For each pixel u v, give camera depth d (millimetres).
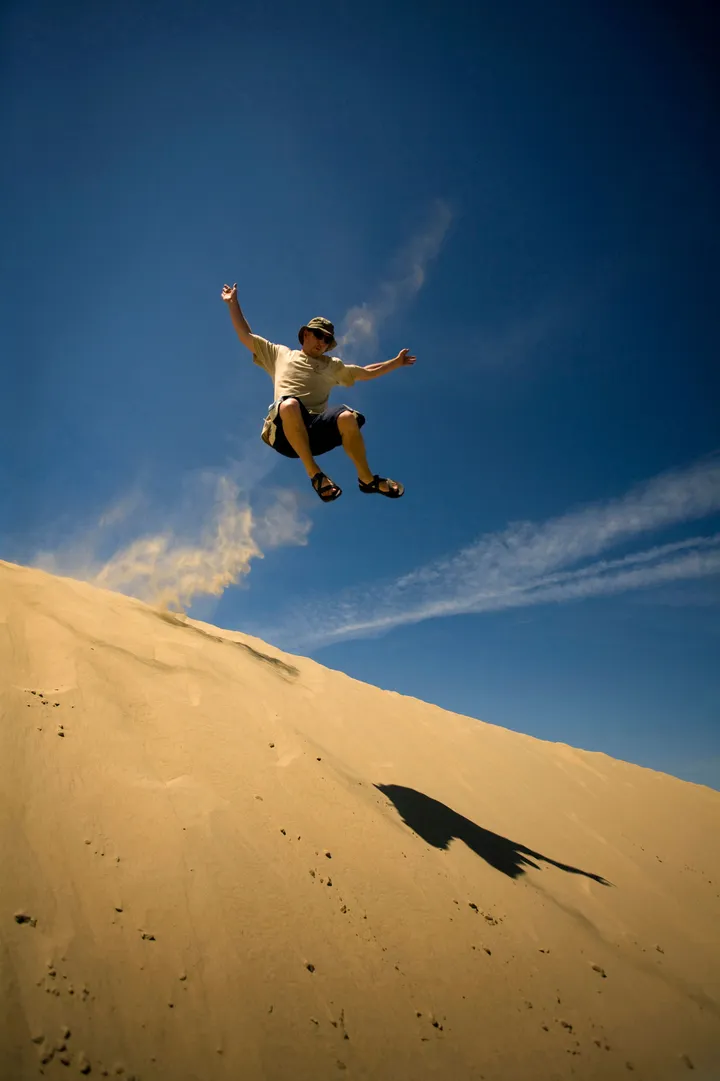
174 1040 2119
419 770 6305
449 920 3627
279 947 2711
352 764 5406
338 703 6855
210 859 2932
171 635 5523
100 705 3609
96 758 3178
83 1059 1899
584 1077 2979
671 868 7051
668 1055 3482
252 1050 2223
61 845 2561
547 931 4191
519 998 3324
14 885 2275
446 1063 2645
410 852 4113
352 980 2789
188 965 2396
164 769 3430
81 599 5129
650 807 8836
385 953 3072
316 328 3994
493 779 7168
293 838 3475
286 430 3764
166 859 2791
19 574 4973
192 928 2551
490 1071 2727
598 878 5910
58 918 2266
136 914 2469
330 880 3324
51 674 3693
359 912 3232
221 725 4215
